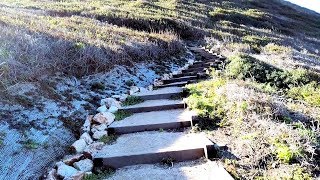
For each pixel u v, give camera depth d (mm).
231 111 5945
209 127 5777
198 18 25953
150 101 7723
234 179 4082
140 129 5992
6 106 5223
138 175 4473
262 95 6254
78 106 6516
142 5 25359
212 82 8188
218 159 4652
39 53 6941
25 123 5109
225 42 18141
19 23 8719
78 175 4293
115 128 5926
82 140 5266
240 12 33969
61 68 7359
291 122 5332
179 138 5441
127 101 7566
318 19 48562
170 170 4555
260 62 10297
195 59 14062
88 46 8594
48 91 6285
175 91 8148
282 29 32031
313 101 6988
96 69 8336
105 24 14500
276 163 4312
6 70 5789
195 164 4660
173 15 23812
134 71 9805
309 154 4371
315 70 11414
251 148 4637
